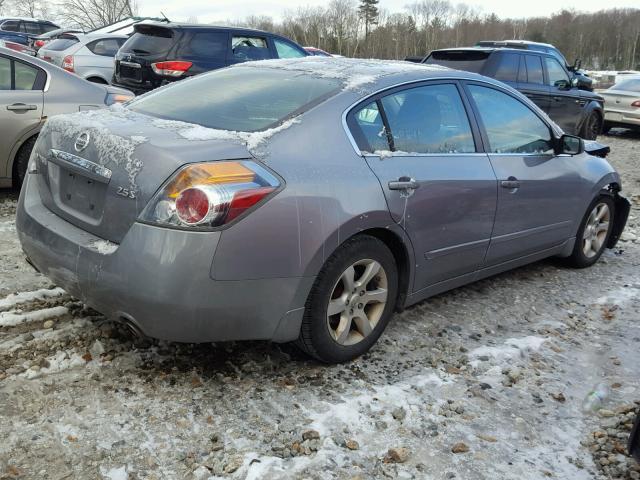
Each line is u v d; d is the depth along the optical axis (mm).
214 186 2484
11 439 2463
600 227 5102
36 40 19438
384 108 3281
